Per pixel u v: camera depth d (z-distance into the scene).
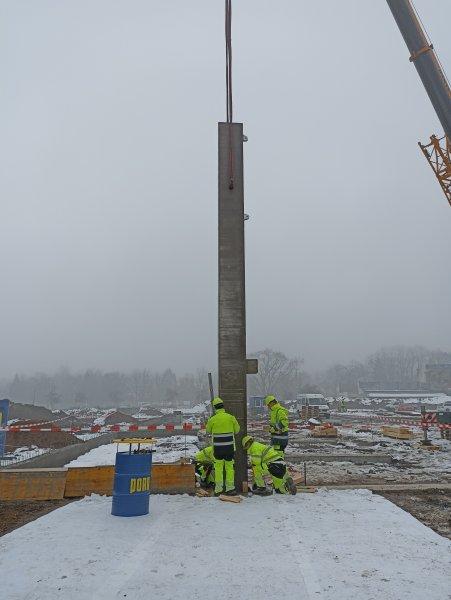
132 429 26.64
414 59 22.05
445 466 15.39
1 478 9.17
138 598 4.50
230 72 12.29
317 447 21.19
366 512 7.82
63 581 4.88
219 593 4.60
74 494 9.20
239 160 11.52
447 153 25.06
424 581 4.87
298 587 4.73
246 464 10.12
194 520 7.31
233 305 10.79
